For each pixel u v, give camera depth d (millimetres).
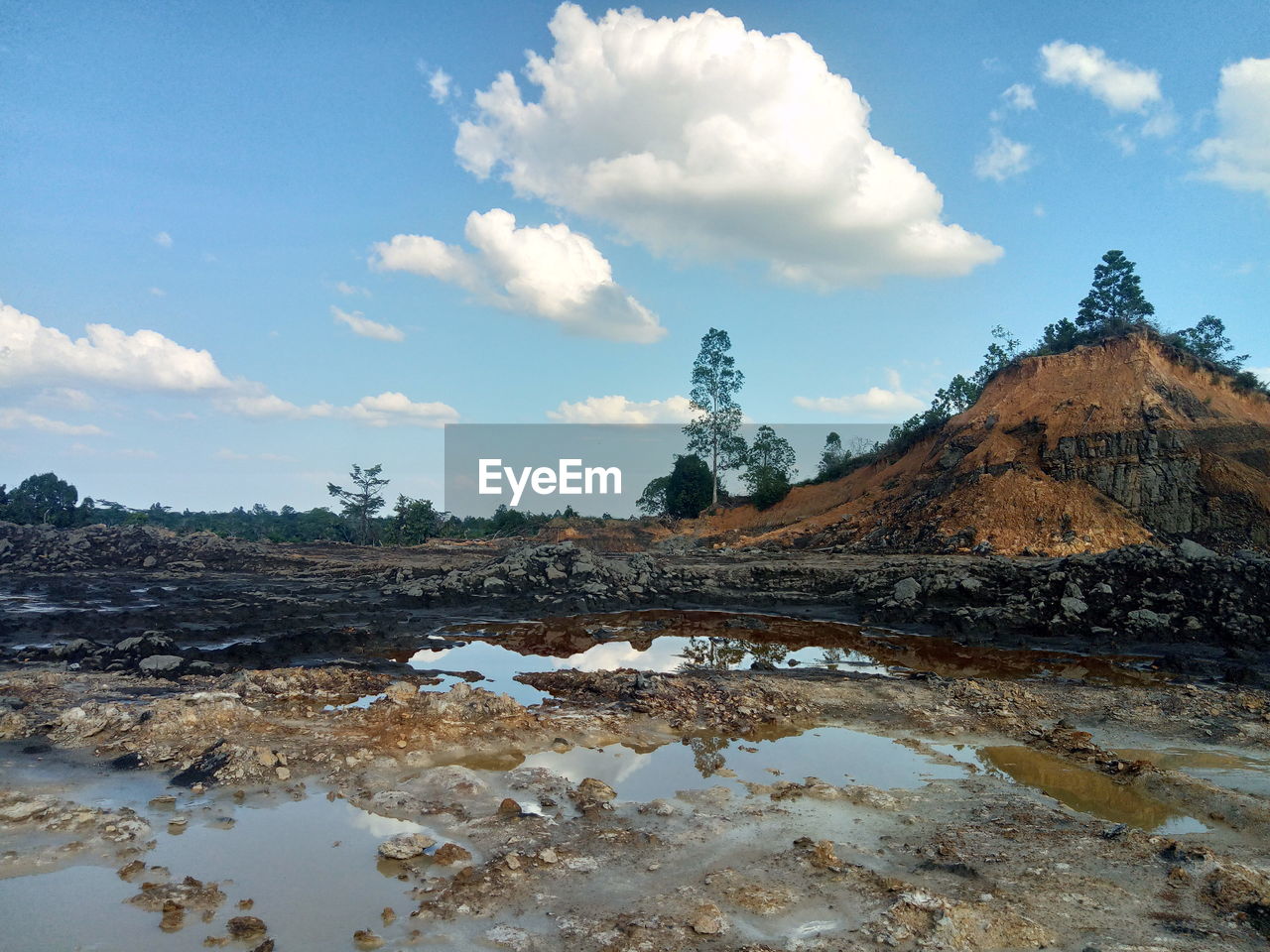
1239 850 7375
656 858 7074
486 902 6242
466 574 25062
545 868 6844
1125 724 11438
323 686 12820
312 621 19859
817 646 18516
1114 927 5879
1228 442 35375
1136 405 36812
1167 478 33781
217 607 20969
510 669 15523
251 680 12641
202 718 10188
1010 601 20281
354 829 7594
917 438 49438
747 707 11922
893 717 11828
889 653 17688
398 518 68062
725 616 22188
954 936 5723
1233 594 18250
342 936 5793
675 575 26594
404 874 6734
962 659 16859
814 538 42938
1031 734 11023
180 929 5820
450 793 8414
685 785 8992
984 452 39312
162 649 15062
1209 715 11805
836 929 5902
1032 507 34500
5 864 6648
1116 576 20000
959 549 33594
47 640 17172
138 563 32781
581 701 12453
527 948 5633
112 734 9688
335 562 35188
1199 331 56656
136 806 7938
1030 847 7348
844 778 9367
